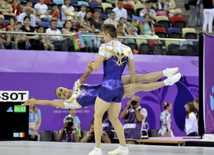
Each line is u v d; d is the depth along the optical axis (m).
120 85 5.03
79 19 17.80
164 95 13.55
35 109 11.16
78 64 13.30
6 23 15.36
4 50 13.07
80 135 11.43
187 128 11.16
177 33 17.56
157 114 13.35
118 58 5.07
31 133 10.94
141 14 18.50
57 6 18.59
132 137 10.09
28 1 16.53
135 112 10.17
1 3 15.86
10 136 8.41
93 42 13.93
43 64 12.95
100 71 13.24
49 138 11.84
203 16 17.70
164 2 20.89
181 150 6.38
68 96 6.14
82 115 12.58
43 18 16.80
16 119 8.45
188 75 13.87
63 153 5.28
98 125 4.96
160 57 14.45
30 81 12.49
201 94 8.69
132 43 14.36
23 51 13.23
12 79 12.33
